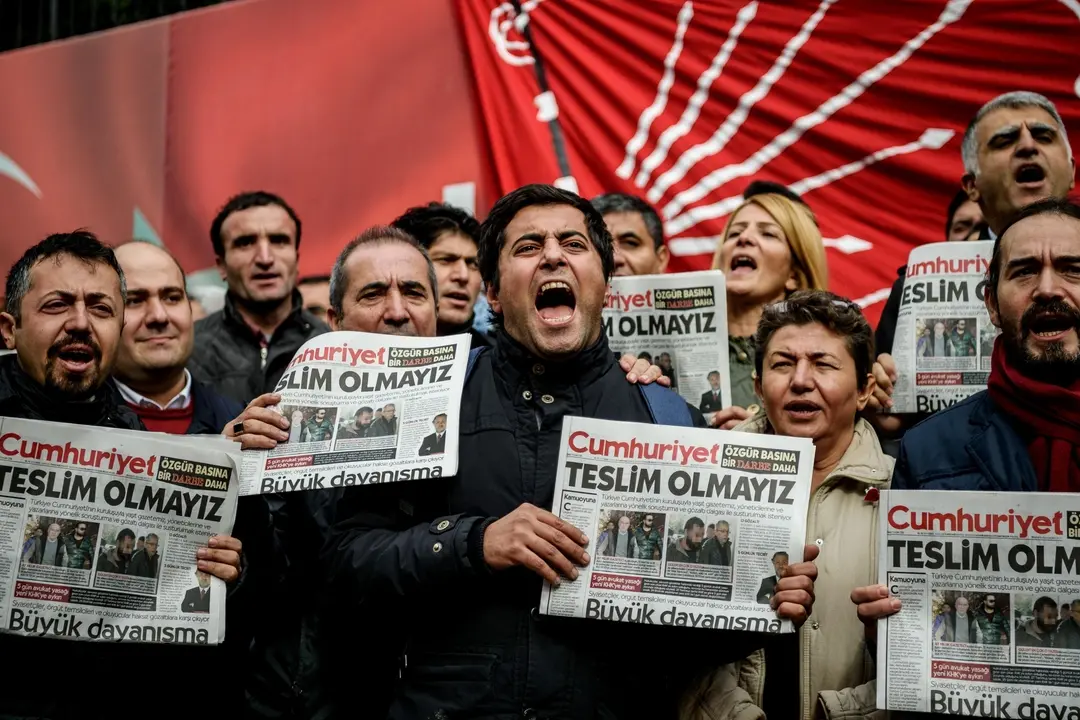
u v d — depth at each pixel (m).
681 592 2.66
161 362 3.92
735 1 4.96
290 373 2.97
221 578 2.81
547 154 5.18
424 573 2.72
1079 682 2.55
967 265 3.50
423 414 2.87
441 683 2.73
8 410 3.02
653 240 4.39
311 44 5.71
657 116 5.03
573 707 2.69
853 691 2.79
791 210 4.13
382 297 3.51
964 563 2.64
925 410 3.46
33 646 2.83
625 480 2.74
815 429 3.10
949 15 4.65
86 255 3.07
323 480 2.84
